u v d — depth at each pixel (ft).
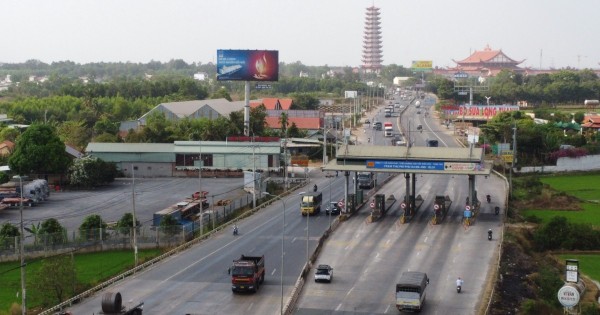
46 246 433.89
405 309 328.08
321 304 342.23
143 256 435.12
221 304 340.39
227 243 460.55
